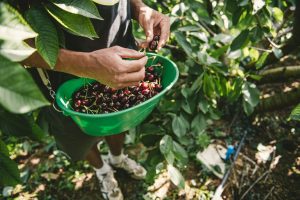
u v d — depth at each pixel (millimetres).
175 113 1898
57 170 2188
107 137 1801
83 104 1250
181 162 1778
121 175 2150
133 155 2252
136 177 2096
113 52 1027
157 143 1896
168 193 2035
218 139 2322
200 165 2168
